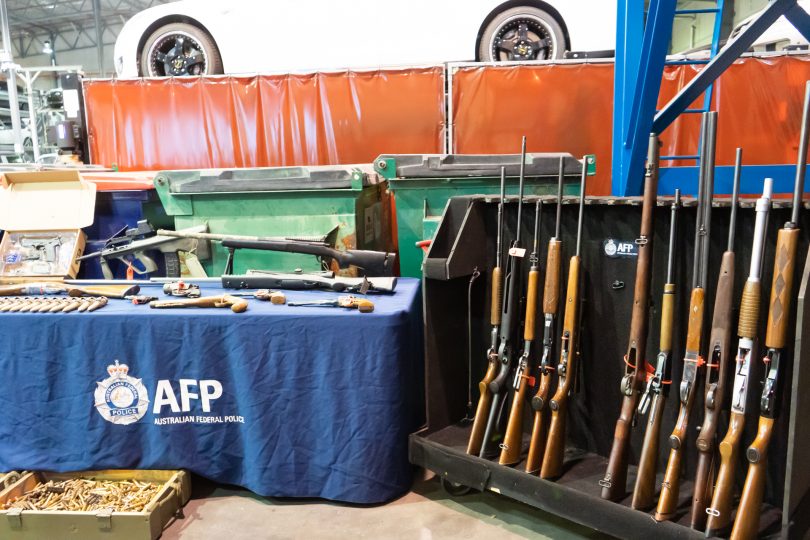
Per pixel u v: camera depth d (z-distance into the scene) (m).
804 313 1.60
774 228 1.91
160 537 2.36
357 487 2.51
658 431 1.98
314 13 5.82
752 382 1.84
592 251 2.33
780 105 5.27
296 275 2.92
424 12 5.70
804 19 2.69
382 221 4.10
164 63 6.23
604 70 5.36
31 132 9.48
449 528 2.38
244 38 5.95
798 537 1.74
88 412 2.57
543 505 2.19
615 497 2.04
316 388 2.47
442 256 2.54
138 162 5.96
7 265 3.30
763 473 1.73
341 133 5.72
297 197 3.35
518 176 3.39
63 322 2.51
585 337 2.39
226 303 2.57
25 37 16.59
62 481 2.66
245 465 2.61
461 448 2.46
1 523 2.35
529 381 2.31
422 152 5.69
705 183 1.87
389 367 2.43
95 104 5.91
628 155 3.09
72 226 3.37
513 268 2.35
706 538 1.80
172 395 2.55
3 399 2.58
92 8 14.73
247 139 5.84
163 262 3.42
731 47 2.46
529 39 5.76
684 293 2.12
